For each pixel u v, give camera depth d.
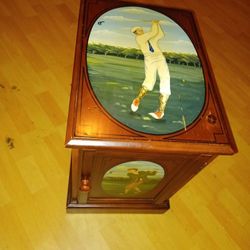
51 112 1.42
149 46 0.90
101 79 0.79
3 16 1.72
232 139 0.78
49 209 1.15
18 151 1.27
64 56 1.63
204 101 0.83
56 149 1.31
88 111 0.73
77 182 0.94
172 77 0.85
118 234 1.15
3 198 1.14
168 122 0.76
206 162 0.83
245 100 1.72
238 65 1.89
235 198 1.33
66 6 1.87
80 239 1.11
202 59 0.93
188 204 1.27
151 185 1.01
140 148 0.71
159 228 1.19
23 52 1.59
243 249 1.19
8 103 1.40
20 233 1.08
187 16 1.05
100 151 0.73
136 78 0.82
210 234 1.21
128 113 0.74
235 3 2.32
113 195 1.08
